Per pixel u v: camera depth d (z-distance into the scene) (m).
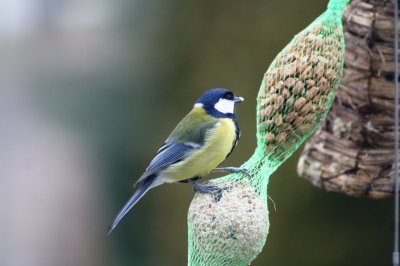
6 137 13.59
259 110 6.99
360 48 7.88
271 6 13.05
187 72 13.30
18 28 13.83
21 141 13.59
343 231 12.09
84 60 13.67
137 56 13.42
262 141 7.00
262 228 6.56
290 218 12.27
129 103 13.41
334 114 8.23
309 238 12.20
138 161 13.22
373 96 7.87
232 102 7.94
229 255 6.51
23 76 13.84
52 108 13.70
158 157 7.84
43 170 13.41
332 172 8.20
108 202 13.26
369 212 12.03
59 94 13.71
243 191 6.78
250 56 13.15
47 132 13.66
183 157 7.73
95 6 13.58
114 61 13.51
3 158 13.49
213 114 7.86
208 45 13.24
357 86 7.95
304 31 7.03
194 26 13.30
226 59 13.17
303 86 6.77
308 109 6.80
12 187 13.33
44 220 13.22
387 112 7.89
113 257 13.06
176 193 13.06
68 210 13.22
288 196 12.32
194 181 7.28
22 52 13.85
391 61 7.74
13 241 13.09
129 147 13.28
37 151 13.54
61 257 13.07
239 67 13.15
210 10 13.24
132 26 13.47
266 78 6.96
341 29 7.11
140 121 13.35
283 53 6.96
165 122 13.26
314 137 8.51
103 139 13.41
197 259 6.75
